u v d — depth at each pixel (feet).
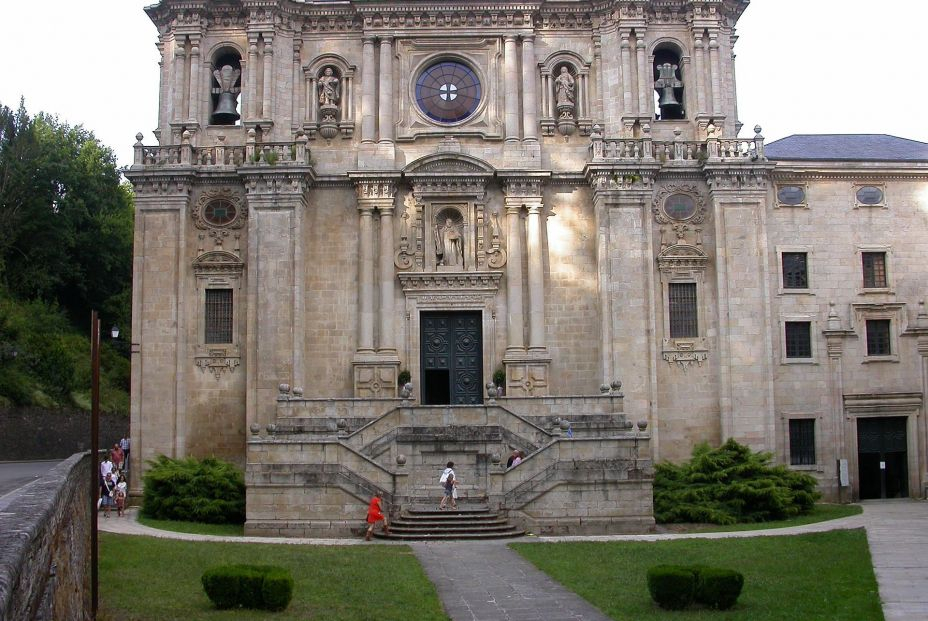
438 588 82.53
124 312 263.08
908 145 175.83
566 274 161.48
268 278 154.81
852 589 77.71
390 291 158.92
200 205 159.74
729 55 168.25
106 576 81.10
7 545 32.63
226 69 165.78
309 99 165.68
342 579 83.87
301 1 166.40
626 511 120.78
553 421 139.13
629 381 154.51
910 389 160.35
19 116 250.16
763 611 71.72
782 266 161.89
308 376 157.89
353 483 120.16
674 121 165.48
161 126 164.66
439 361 160.25
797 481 137.80
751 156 159.63
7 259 239.91
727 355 155.84
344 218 161.68
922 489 158.71
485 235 161.58
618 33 165.37
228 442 154.92
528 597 78.69
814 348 160.04
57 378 212.84
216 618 68.13
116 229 262.67
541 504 120.37
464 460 129.59
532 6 165.78
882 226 163.63
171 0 163.84
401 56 167.02
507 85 165.07
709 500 131.13
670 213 160.86
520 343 157.99
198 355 156.66
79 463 77.71
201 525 124.98
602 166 157.07
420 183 160.45
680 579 73.20
